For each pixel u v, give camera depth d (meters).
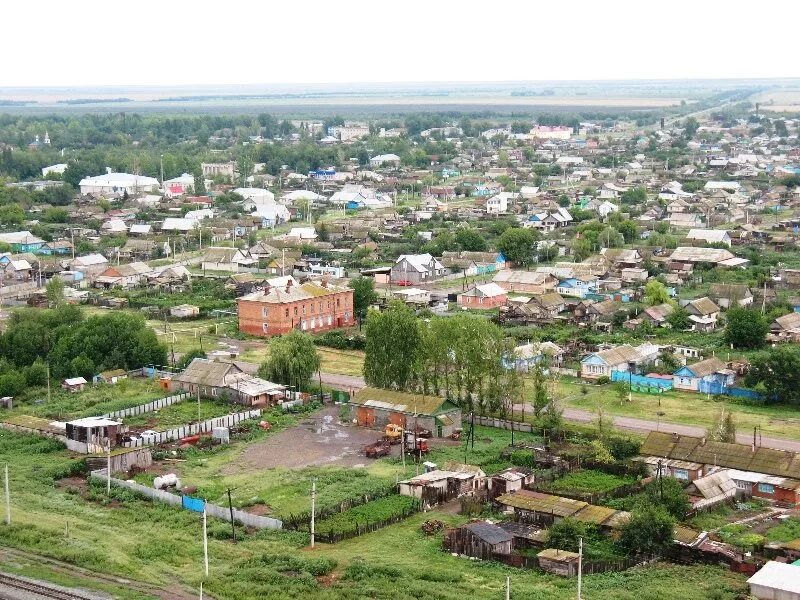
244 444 129.62
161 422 138.25
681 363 167.00
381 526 103.38
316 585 88.50
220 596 87.00
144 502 109.38
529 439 132.12
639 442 126.06
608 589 87.69
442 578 89.88
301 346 155.00
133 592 87.69
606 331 192.75
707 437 123.94
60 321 176.00
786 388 147.62
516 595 86.00
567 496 109.56
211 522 103.75
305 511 105.88
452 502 111.06
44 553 95.81
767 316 190.62
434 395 139.38
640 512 98.19
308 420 140.38
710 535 100.06
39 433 132.25
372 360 147.88
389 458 124.12
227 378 150.25
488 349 141.00
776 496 111.69
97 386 156.25
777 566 88.69
